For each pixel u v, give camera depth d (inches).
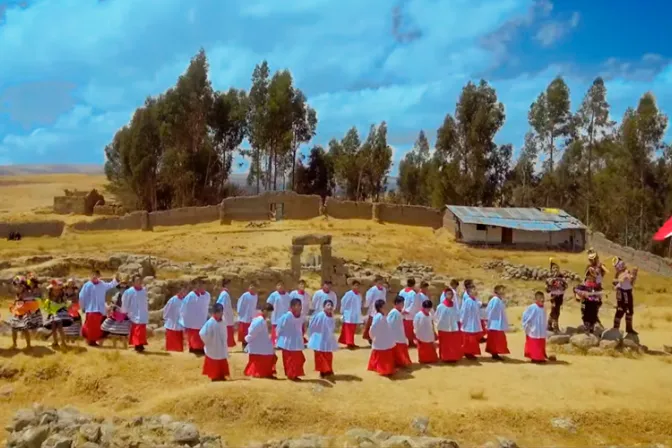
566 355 831.1
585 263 2496.3
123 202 3722.9
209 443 515.2
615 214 3208.7
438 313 789.9
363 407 611.2
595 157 3782.0
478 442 569.0
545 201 3796.8
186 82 3503.9
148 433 522.0
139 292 797.2
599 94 3791.8
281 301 908.6
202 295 838.5
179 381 669.9
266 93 3666.3
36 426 527.2
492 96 3592.5
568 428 595.5
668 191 3206.2
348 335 917.8
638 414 622.8
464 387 683.4
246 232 2623.0
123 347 807.7
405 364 764.0
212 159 3575.3
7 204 4015.8
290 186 3969.0
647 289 2181.3
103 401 633.0
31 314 730.2
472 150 3531.0
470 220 2728.8
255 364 692.7
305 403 605.9
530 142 3882.9
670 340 934.4
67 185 5078.7
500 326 809.5
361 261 2103.8
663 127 3186.5
